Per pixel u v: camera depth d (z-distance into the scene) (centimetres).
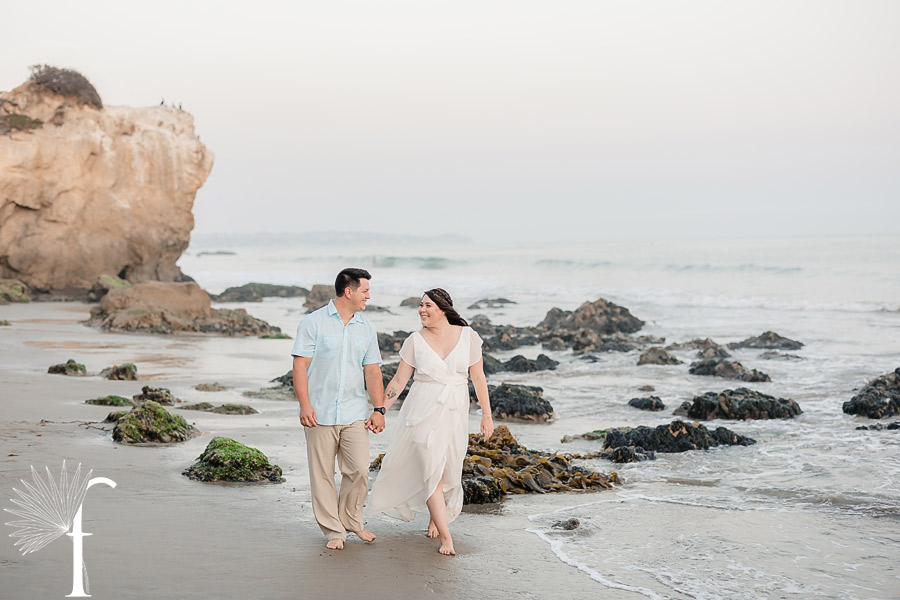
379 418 549
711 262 5175
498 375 1734
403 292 4606
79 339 2064
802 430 1076
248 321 2530
